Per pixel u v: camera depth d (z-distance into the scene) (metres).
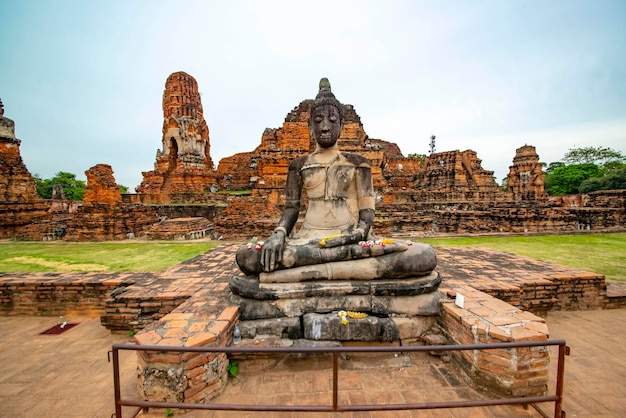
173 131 29.02
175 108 28.86
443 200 28.31
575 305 6.55
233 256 9.42
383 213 17.69
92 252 12.89
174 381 3.58
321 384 4.11
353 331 4.58
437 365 4.53
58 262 10.86
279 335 4.68
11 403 3.87
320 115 6.16
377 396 3.85
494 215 18.83
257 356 4.41
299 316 4.82
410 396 3.85
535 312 6.18
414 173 38.09
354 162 6.21
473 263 8.02
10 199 21.22
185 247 13.90
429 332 4.96
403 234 16.70
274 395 3.92
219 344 3.96
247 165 38.84
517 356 3.65
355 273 5.03
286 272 5.04
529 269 7.36
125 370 4.57
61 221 19.39
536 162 30.39
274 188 19.27
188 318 4.41
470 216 19.52
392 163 40.84
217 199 27.03
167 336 3.84
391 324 4.66
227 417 3.56
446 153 32.06
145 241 16.05
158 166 29.80
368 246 5.14
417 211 22.22
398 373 4.32
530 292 6.20
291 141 20.55
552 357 4.79
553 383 4.10
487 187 31.84
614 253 11.74
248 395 3.94
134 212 18.62
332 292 4.92
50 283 6.72
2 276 7.21
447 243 14.33
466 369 4.12
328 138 6.11
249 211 17.25
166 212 23.55
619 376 4.29
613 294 6.69
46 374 4.49
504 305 4.73
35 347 5.31
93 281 6.70
